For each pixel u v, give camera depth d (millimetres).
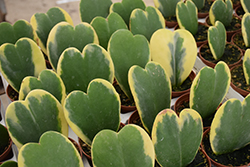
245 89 591
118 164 408
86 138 466
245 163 485
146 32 610
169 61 565
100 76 510
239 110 450
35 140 455
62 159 401
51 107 453
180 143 439
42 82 472
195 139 444
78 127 453
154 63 482
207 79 482
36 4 1573
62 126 468
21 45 535
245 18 635
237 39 712
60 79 483
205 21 777
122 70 532
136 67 470
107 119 467
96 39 562
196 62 686
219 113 452
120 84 547
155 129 424
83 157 507
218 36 611
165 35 549
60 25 541
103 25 586
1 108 611
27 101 438
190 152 452
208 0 877
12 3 1584
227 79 503
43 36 625
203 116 522
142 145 402
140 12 601
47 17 620
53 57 554
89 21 672
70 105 441
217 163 480
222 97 517
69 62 495
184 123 430
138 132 400
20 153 386
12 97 602
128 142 401
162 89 491
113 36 513
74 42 551
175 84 591
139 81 472
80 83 511
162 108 502
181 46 552
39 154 392
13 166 443
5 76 543
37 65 555
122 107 567
